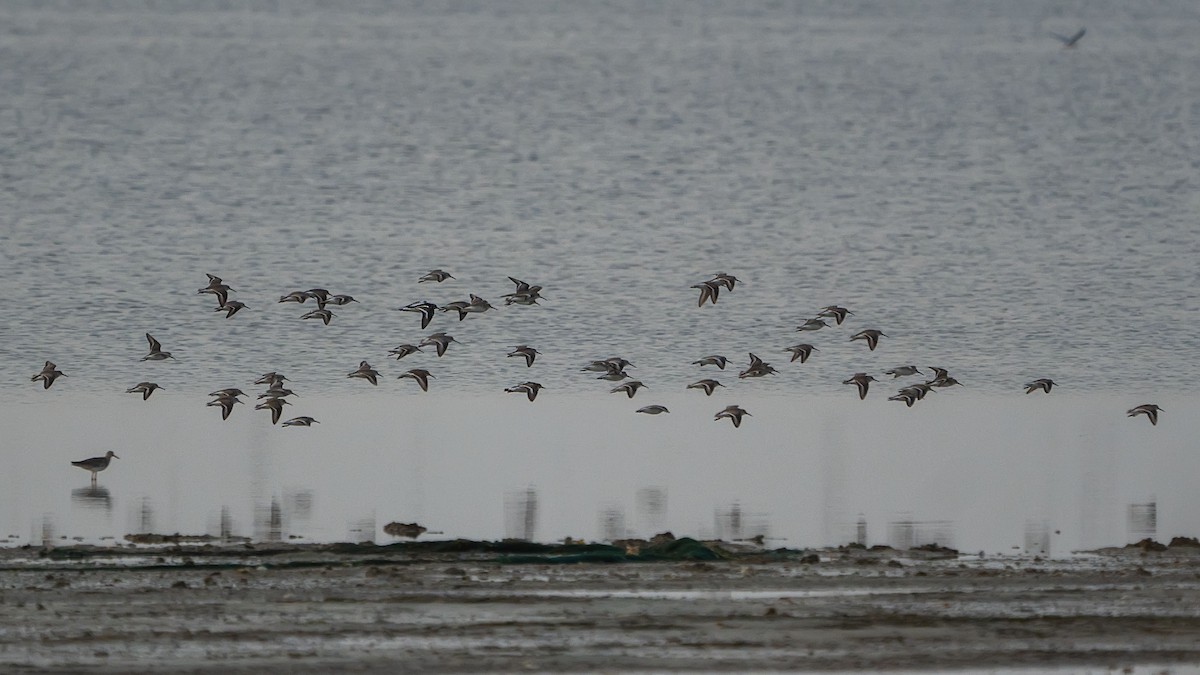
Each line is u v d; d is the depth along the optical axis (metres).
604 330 53.84
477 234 67.44
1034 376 49.72
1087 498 37.09
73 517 34.16
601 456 40.22
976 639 26.64
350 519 34.41
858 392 46.34
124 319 53.28
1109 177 79.38
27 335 51.00
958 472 39.25
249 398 45.34
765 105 93.25
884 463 39.91
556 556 31.25
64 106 88.00
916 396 43.59
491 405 45.28
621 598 28.59
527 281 60.22
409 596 28.42
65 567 30.06
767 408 45.53
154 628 26.41
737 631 26.81
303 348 50.94
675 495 36.84
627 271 62.06
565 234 68.25
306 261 62.44
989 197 75.25
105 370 47.97
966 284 60.75
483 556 31.20
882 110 93.06
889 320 56.00
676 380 48.62
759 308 57.28
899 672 25.19
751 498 36.78
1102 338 53.81
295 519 34.31
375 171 78.44
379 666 24.86
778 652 25.84
